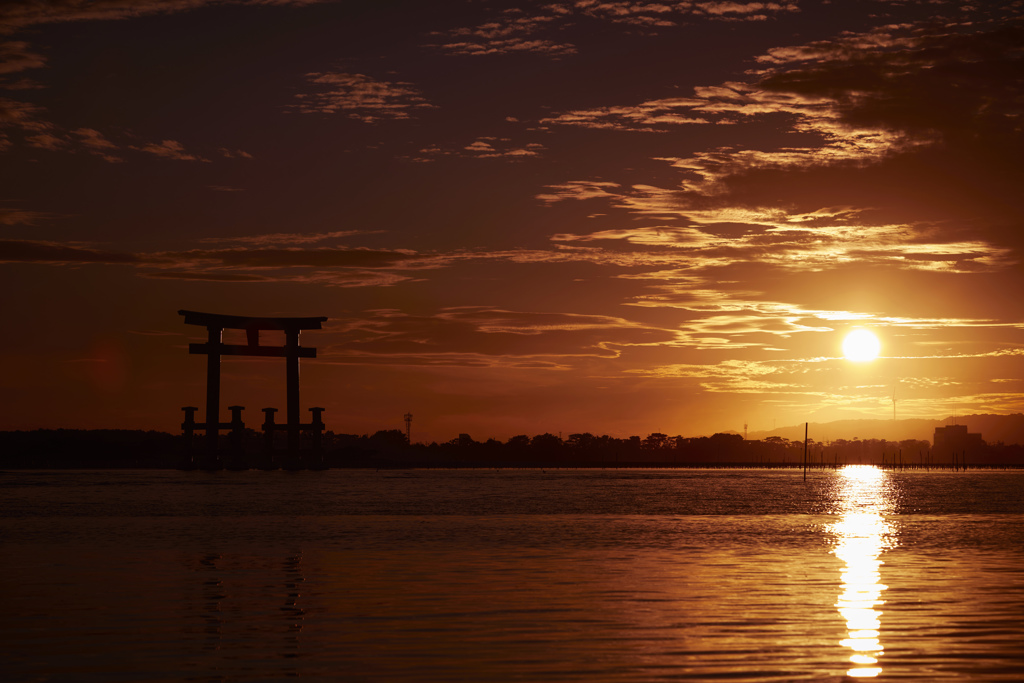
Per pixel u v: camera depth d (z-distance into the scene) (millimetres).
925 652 19453
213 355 199250
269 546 43750
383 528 56125
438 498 102000
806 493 123375
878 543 45906
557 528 56188
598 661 18844
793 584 29672
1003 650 19609
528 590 28453
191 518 66250
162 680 17516
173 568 34375
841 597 26828
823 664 18484
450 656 19359
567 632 21734
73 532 52969
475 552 40688
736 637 21062
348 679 17562
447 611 24578
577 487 144625
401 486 146000
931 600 26156
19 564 35844
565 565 35375
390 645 20391
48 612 24422
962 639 20688
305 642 20719
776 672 17922
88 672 18078
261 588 28906
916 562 36594
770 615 23812
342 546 43750
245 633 21703
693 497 107312
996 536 50844
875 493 125750
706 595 27328
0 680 17547
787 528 56938
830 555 39375
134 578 31438
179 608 25047
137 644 20500
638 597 26953
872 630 21750
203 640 20906
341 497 103500
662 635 21359
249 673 18016
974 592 27734
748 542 46312
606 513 73375
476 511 76188
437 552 40656
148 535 50719
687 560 37281
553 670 18172
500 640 20891
